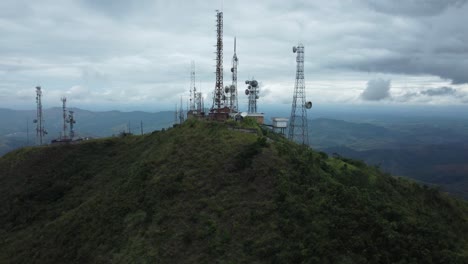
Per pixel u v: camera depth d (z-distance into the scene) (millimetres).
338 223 26359
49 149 65188
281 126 60000
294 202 28875
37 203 51312
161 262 28266
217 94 66188
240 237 27609
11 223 49188
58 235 40062
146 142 58625
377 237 25391
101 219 37594
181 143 45500
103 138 67875
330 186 31562
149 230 31812
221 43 65625
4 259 41406
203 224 29969
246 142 40125
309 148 48188
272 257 24953
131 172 45781
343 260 23703
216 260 26391
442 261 24391
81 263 33812
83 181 54156
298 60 61844
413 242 25250
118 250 32000
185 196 34156
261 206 29531
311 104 61125
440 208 41156
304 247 24750
